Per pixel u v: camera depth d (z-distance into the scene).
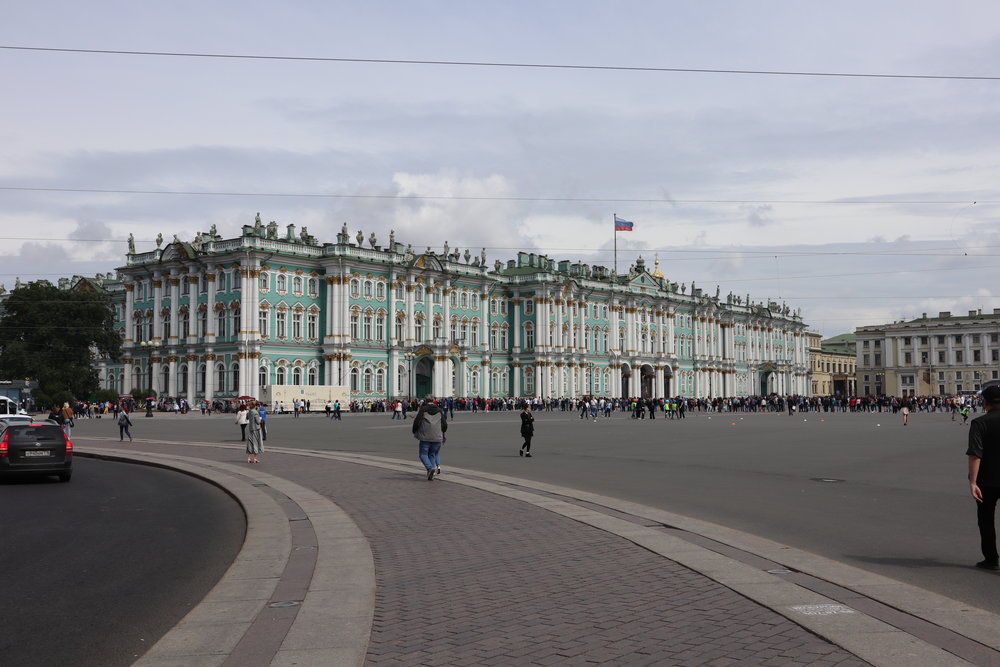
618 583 11.03
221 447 38.44
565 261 137.88
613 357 137.25
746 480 23.72
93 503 20.53
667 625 9.09
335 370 100.12
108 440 44.53
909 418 85.88
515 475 25.25
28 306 95.56
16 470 24.50
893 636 8.54
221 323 97.50
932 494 20.38
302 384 99.81
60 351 95.25
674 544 13.50
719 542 13.69
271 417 81.69
